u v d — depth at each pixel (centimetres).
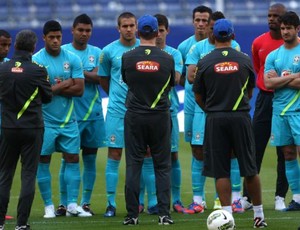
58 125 3297
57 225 3033
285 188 3425
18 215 2817
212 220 2656
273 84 3206
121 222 3083
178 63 3403
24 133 2798
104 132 3503
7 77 2783
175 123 3422
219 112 2794
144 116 2922
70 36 6022
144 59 2919
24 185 2811
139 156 2966
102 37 5978
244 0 8012
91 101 3484
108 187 3312
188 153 5462
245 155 2812
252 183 2850
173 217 3212
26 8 7994
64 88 3272
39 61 3281
